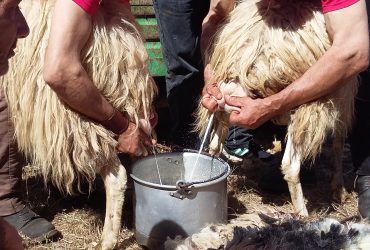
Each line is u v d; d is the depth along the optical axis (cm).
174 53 229
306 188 221
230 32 185
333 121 184
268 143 239
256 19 182
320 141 183
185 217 169
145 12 241
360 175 196
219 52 187
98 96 165
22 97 175
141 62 174
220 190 174
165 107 271
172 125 251
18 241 106
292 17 179
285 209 207
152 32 243
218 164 183
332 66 169
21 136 180
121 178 175
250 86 179
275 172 218
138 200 175
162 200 169
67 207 207
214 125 196
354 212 205
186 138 242
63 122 168
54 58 157
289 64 177
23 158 203
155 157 184
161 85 266
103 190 211
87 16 160
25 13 174
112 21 170
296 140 182
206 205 170
